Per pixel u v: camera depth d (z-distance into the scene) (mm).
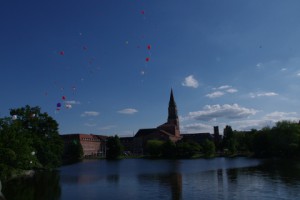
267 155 170250
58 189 55812
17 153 76000
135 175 80875
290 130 145875
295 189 49344
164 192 50625
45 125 107938
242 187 53125
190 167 105312
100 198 46562
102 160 197875
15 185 61438
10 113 104125
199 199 44094
